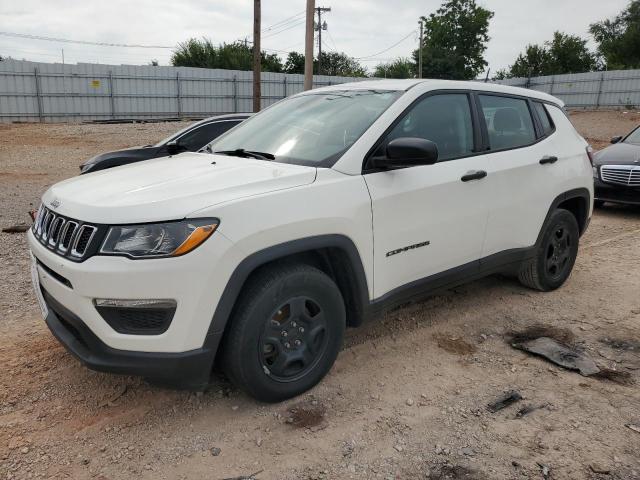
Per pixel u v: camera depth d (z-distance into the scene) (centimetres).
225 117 812
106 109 3094
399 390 338
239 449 282
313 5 1338
